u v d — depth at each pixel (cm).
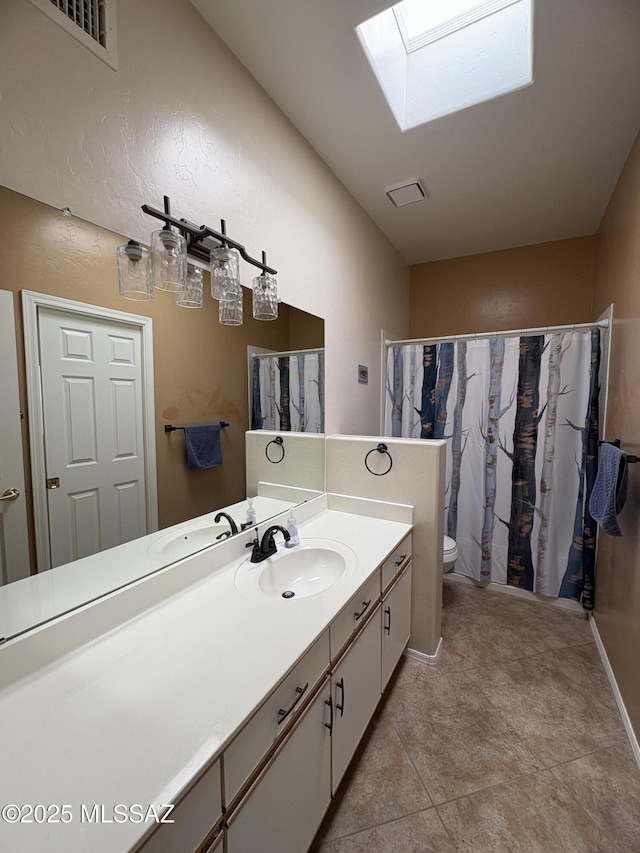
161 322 113
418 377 275
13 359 80
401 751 140
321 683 101
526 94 151
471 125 169
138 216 104
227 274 116
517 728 149
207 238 123
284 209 164
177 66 113
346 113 162
